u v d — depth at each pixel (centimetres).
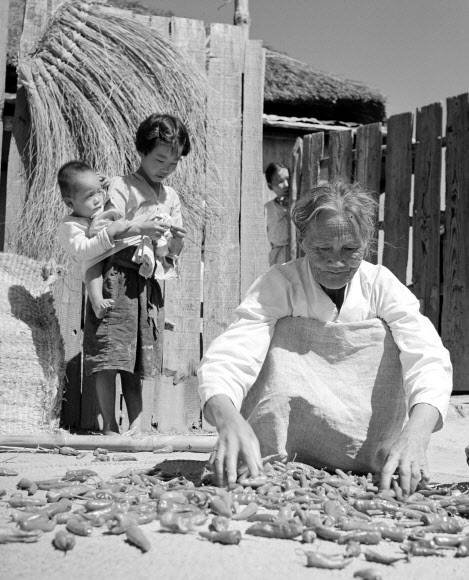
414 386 315
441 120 694
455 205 689
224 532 236
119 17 620
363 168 726
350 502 277
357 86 979
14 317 519
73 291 588
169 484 303
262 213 636
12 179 592
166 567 213
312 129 902
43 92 589
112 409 518
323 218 312
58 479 321
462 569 222
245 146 639
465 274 684
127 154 595
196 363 612
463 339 684
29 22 611
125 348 501
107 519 253
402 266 712
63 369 541
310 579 208
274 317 343
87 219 511
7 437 446
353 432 337
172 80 614
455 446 522
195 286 616
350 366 340
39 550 226
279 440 336
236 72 644
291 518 254
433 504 277
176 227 504
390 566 223
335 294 345
